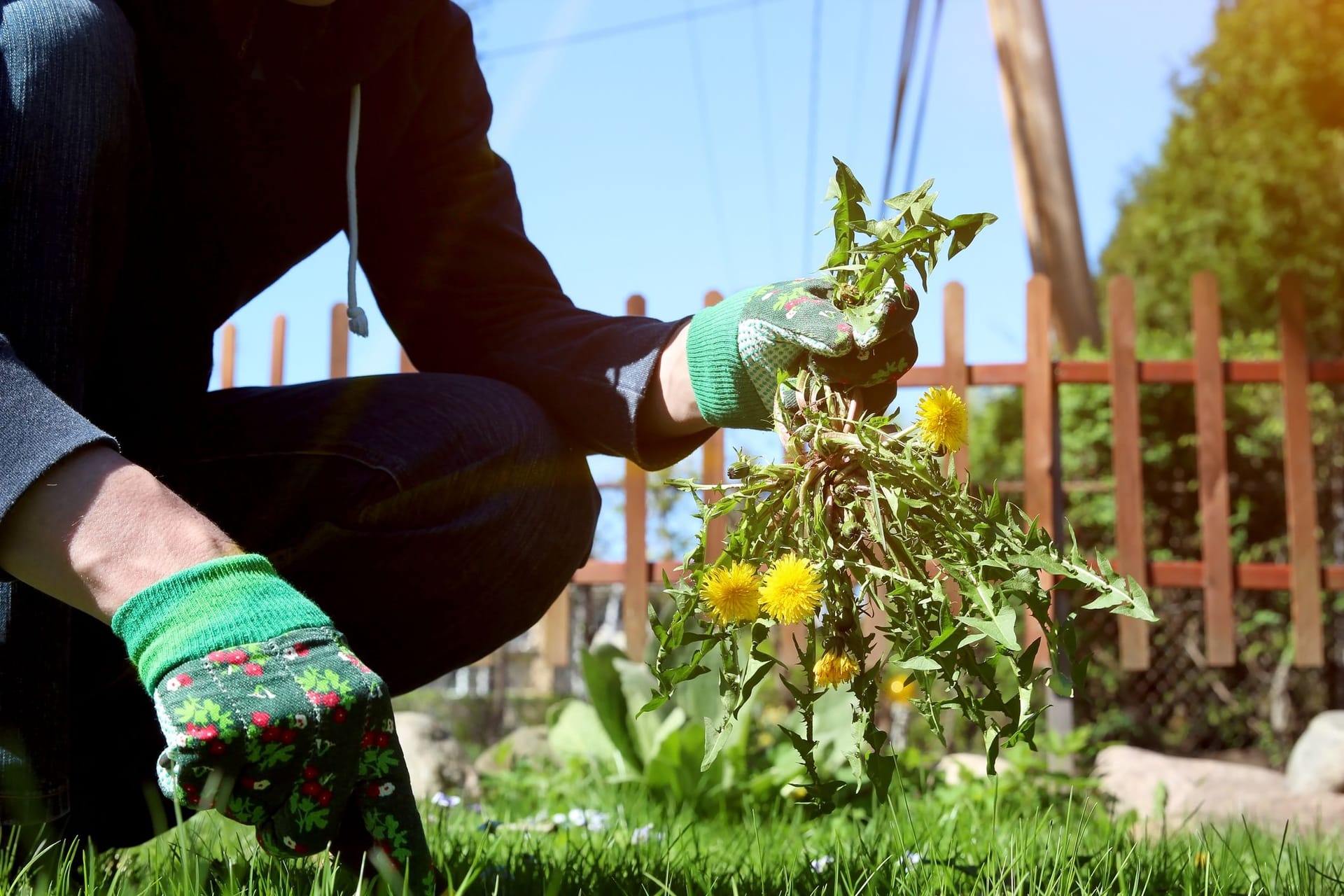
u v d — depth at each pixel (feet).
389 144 5.51
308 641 3.03
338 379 5.46
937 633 3.73
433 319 5.88
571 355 5.42
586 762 13.89
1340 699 23.97
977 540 3.62
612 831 7.89
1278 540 24.07
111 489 3.15
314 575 5.07
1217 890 4.80
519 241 5.97
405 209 5.81
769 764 12.80
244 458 5.12
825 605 3.76
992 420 28.04
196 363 5.46
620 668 14.39
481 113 6.02
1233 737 25.12
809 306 4.10
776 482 3.89
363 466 4.96
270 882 4.22
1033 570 3.62
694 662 3.76
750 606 3.64
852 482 3.82
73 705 5.03
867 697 3.73
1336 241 54.60
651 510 27.40
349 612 5.15
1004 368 17.38
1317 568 16.76
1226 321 55.42
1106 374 17.33
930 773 13.47
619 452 5.26
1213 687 24.58
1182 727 25.12
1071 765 15.28
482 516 5.14
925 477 3.64
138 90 4.48
